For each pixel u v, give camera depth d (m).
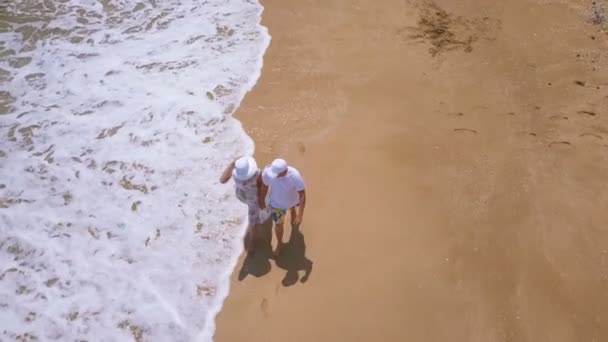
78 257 6.36
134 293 5.96
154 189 7.16
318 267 6.10
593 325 5.43
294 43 9.73
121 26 10.62
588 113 7.91
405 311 5.63
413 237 6.36
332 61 9.20
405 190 6.90
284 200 5.59
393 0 10.84
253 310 5.73
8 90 8.93
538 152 7.32
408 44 9.52
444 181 6.99
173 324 5.65
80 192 7.15
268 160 7.39
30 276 6.16
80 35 10.34
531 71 8.79
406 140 7.59
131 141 7.90
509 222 6.45
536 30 9.81
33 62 9.62
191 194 7.07
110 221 6.77
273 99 8.47
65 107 8.57
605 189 6.77
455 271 5.97
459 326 5.48
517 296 5.70
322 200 6.82
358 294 5.81
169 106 8.48
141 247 6.45
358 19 10.30
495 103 8.15
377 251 6.23
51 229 6.69
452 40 9.60
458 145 7.47
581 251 6.09
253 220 6.04
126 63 9.52
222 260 6.27
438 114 7.99
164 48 9.87
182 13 10.97
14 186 7.24
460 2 10.73
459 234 6.36
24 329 5.63
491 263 6.02
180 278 6.10
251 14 10.73
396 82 8.63
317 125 7.93
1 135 8.02
